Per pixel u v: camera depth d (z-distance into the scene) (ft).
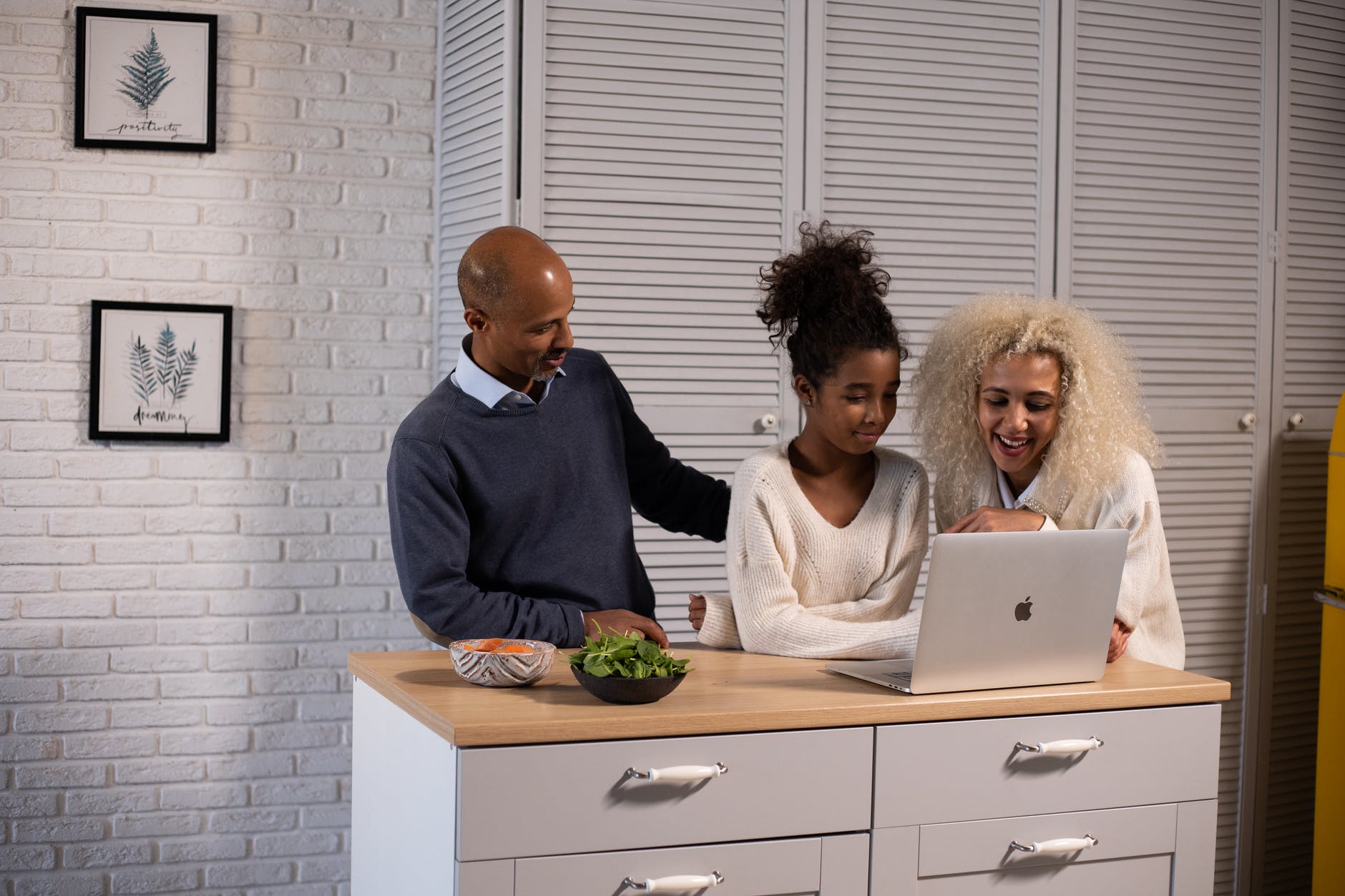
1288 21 10.57
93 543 9.87
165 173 9.96
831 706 4.85
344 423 10.36
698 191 9.30
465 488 6.28
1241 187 10.50
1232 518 10.58
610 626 6.17
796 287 5.76
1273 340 10.64
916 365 9.80
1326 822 9.82
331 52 10.26
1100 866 5.32
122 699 9.93
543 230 9.04
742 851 4.75
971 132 9.82
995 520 5.63
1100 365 5.79
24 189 9.70
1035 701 5.14
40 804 9.79
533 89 8.96
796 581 5.93
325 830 10.33
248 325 10.14
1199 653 10.51
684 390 9.38
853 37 9.55
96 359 9.77
